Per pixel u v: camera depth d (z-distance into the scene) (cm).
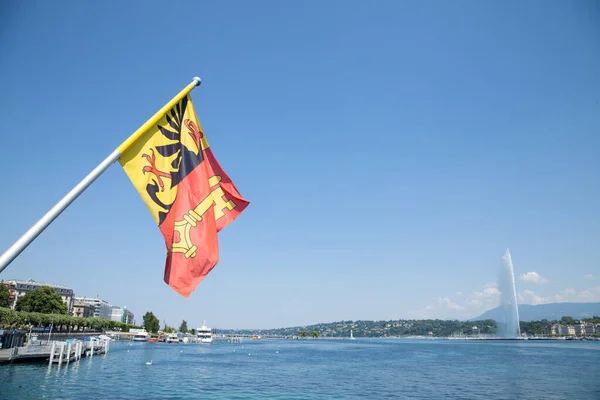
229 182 1501
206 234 1369
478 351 18750
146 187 1273
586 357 13938
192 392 5781
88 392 5266
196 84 1428
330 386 6662
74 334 18100
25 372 6669
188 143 1402
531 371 9194
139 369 8450
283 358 13988
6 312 12556
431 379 7688
